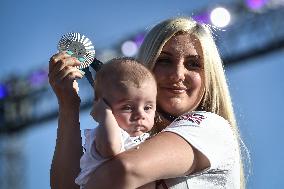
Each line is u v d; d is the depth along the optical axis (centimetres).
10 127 2542
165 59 408
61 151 400
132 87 358
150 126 365
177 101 405
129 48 2130
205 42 409
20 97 2512
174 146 352
